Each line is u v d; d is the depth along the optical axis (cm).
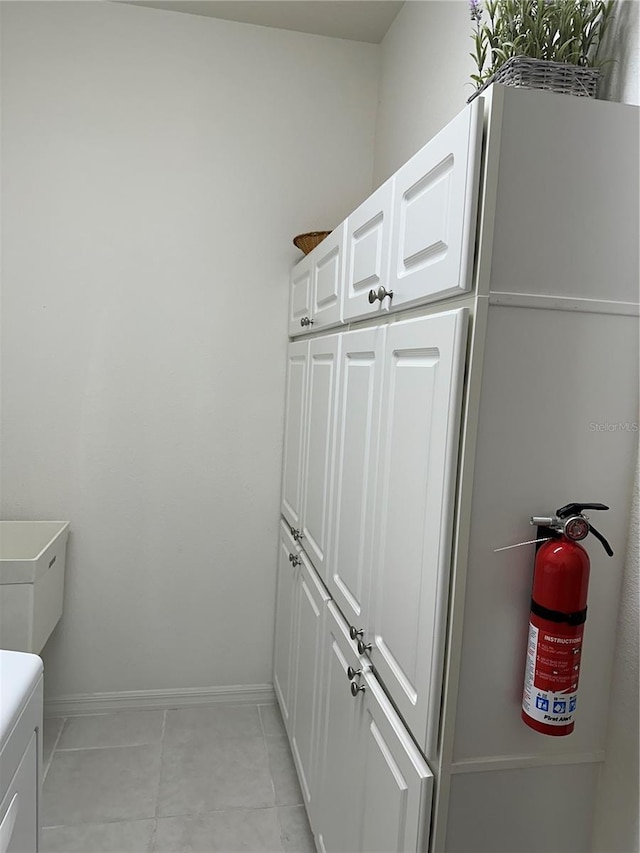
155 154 244
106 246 243
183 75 244
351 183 260
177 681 265
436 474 104
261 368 260
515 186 96
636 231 102
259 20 245
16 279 238
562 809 112
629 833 105
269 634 270
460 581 101
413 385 115
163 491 256
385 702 126
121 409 250
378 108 258
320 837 172
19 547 232
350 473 154
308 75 254
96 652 257
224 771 225
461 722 104
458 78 178
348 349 159
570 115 97
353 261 159
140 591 259
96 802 206
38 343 241
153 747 238
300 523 220
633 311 103
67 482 248
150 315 249
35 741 112
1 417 241
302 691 205
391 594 124
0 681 108
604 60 114
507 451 101
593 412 104
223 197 251
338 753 157
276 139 253
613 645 110
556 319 100
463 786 106
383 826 122
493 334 98
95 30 236
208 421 257
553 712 100
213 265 252
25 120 233
